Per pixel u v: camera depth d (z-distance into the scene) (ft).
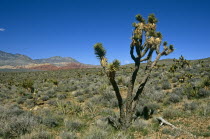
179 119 27.81
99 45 22.22
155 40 23.98
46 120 27.45
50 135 22.13
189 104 32.76
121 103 24.14
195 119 26.86
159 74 88.48
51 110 39.27
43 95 59.06
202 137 20.61
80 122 27.27
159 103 39.04
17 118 24.84
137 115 31.07
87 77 120.16
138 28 22.98
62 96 54.29
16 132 22.56
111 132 23.21
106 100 44.11
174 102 38.40
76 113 35.70
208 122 24.90
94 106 38.65
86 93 58.70
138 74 95.30
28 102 48.65
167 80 67.26
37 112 37.29
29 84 65.62
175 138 20.94
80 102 47.01
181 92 44.19
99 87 60.95
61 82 98.43
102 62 22.31
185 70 101.91
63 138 21.34
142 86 24.81
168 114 29.22
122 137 20.33
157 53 26.61
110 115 31.53
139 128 24.23
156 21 24.67
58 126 27.45
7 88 88.53
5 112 31.37
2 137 21.90
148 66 25.75
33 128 23.27
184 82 61.36
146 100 40.22
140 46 23.54
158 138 21.44
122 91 55.62
